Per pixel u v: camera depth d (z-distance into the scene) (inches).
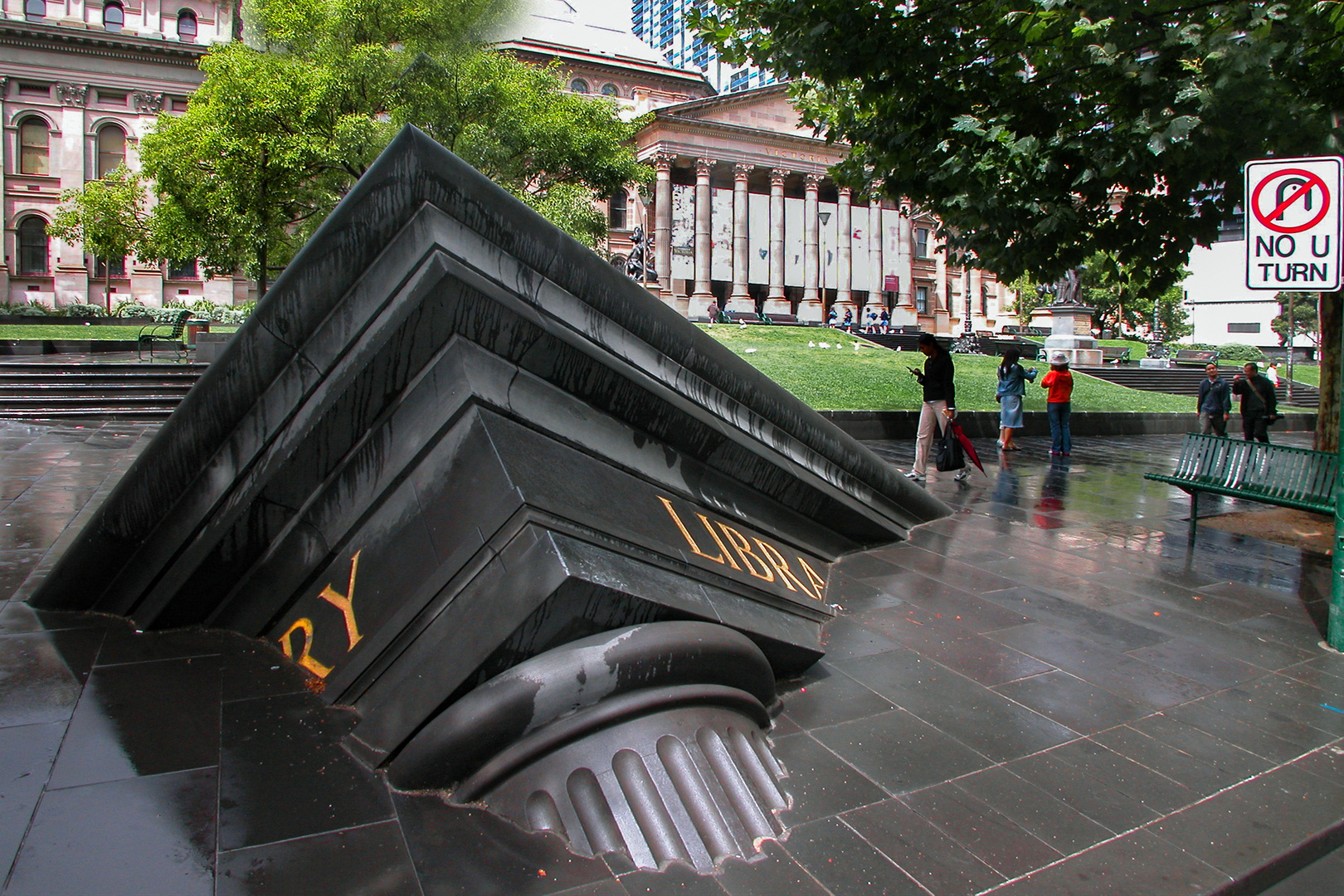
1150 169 246.2
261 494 132.6
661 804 93.4
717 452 175.2
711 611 122.5
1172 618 179.6
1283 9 217.6
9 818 87.6
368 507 130.0
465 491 119.4
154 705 115.6
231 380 134.8
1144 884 89.1
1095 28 232.7
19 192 1595.7
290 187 765.3
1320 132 234.8
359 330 129.2
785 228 2219.5
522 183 805.2
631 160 871.7
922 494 270.1
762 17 286.5
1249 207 165.0
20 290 1596.9
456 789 98.1
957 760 114.8
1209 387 540.1
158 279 1674.5
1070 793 107.5
